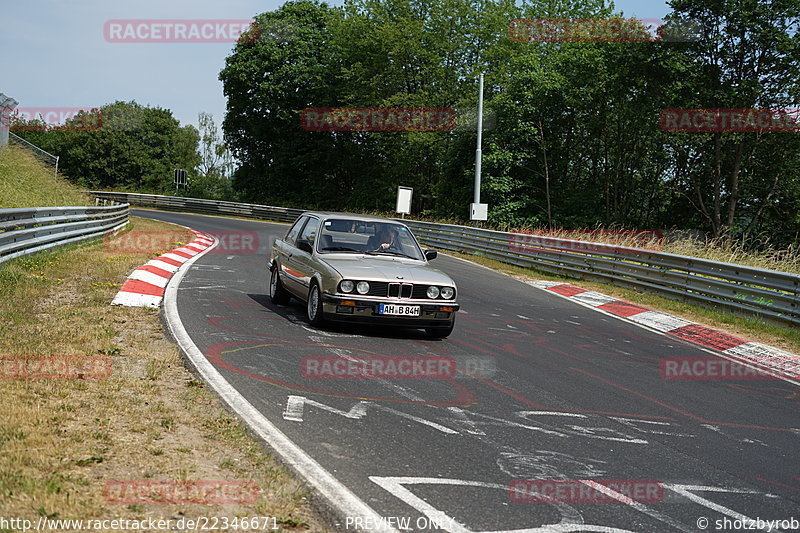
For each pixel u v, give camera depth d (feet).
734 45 107.04
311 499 12.31
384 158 170.19
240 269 49.37
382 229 33.42
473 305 41.78
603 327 38.17
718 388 26.03
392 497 12.90
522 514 12.66
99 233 59.98
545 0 147.95
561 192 130.41
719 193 114.52
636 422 20.11
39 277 34.45
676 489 14.85
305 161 169.27
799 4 102.27
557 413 20.17
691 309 46.01
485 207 83.41
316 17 174.40
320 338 27.61
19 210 37.27
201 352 23.03
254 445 14.79
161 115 255.70
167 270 44.42
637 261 54.44
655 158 128.16
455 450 15.99
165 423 15.49
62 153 238.48
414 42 140.87
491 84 138.41
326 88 163.84
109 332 24.18
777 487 15.69
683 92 111.34
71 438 13.88
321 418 17.42
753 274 43.45
